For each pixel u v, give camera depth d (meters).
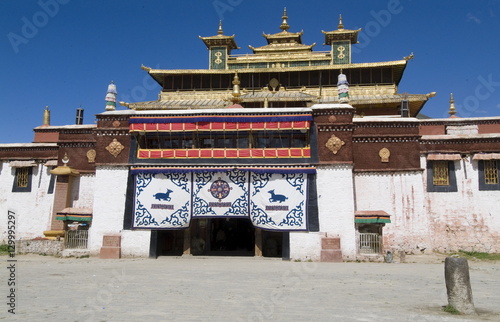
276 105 31.75
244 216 20.05
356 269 15.90
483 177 22.23
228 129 20.48
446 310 8.50
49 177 26.05
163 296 9.84
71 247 20.61
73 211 20.67
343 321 7.54
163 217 20.30
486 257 20.52
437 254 21.38
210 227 22.20
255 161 20.25
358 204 22.23
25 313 7.97
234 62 40.19
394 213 22.00
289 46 42.56
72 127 24.95
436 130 27.75
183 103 33.94
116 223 20.47
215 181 20.38
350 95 34.31
